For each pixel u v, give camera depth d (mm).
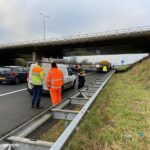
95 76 32969
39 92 10367
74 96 8797
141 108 8750
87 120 6543
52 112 5824
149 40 46250
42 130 5500
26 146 3609
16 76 21703
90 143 5227
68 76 16469
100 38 48062
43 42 56250
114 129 6230
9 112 9297
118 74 33375
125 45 52375
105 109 8586
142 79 19828
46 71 13773
